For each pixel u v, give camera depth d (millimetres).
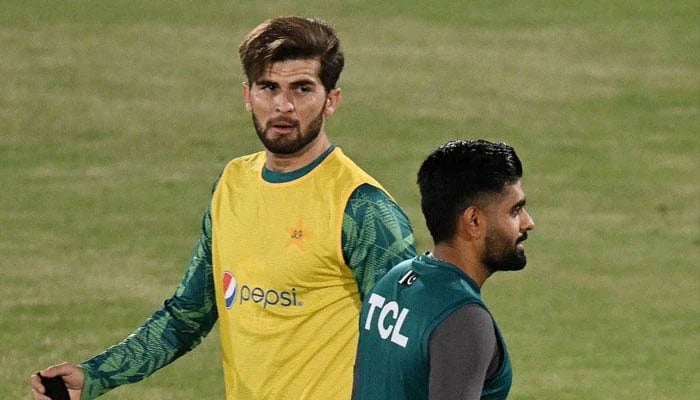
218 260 20188
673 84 72375
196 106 66562
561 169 60969
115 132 63031
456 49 76188
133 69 70875
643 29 80688
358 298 19359
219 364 39750
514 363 40312
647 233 54125
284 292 19359
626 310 45875
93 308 43906
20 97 66375
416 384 16609
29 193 55750
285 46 19281
